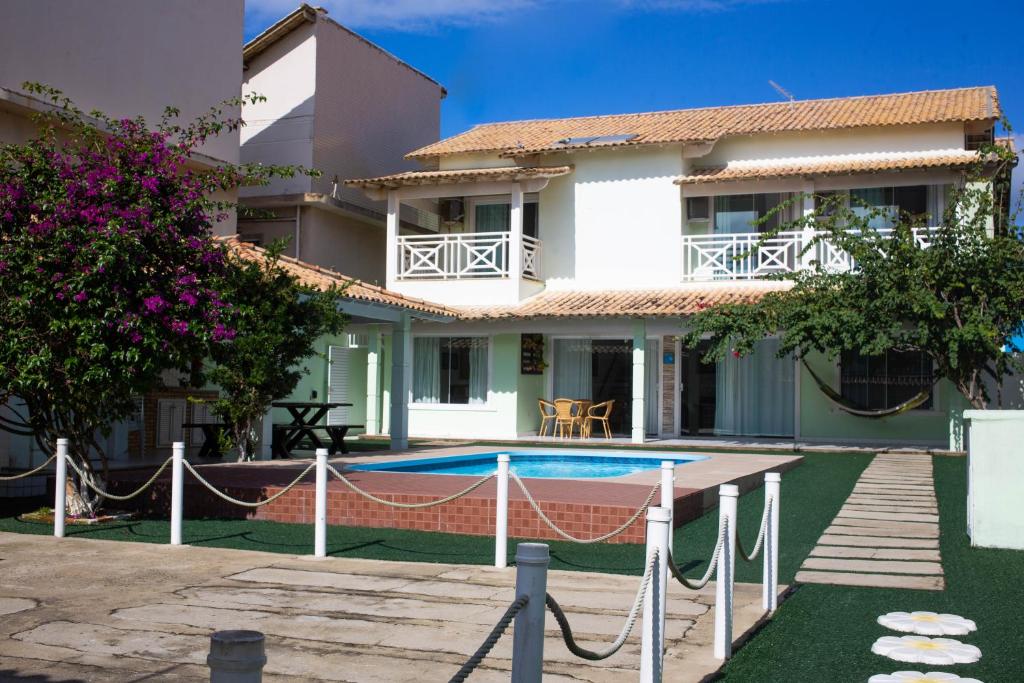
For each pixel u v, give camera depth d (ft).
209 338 31.53
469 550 28.14
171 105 57.21
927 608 21.29
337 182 78.43
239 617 19.93
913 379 65.31
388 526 31.76
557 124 84.48
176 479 28.78
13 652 17.31
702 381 71.72
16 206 30.35
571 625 19.40
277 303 46.32
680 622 19.93
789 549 28.27
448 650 17.65
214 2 60.44
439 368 74.02
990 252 51.88
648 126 77.77
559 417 69.87
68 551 27.37
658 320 65.51
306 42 77.05
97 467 42.91
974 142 71.31
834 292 55.31
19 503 37.17
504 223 77.41
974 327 50.62
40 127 34.96
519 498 30.76
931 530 31.24
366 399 79.56
